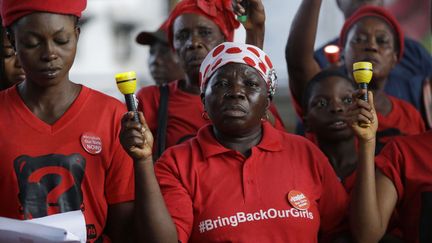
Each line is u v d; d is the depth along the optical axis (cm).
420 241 449
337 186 444
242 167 429
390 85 681
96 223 411
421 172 454
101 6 1124
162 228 393
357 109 425
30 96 414
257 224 415
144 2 1128
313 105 549
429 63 729
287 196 423
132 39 1134
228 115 427
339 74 554
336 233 441
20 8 391
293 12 1062
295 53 562
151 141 387
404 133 589
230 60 434
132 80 385
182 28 559
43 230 367
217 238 414
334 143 545
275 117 562
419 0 1041
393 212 469
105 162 414
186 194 423
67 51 399
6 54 491
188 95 559
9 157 399
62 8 394
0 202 398
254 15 516
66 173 402
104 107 422
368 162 430
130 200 418
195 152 436
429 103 617
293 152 443
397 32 616
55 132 408
